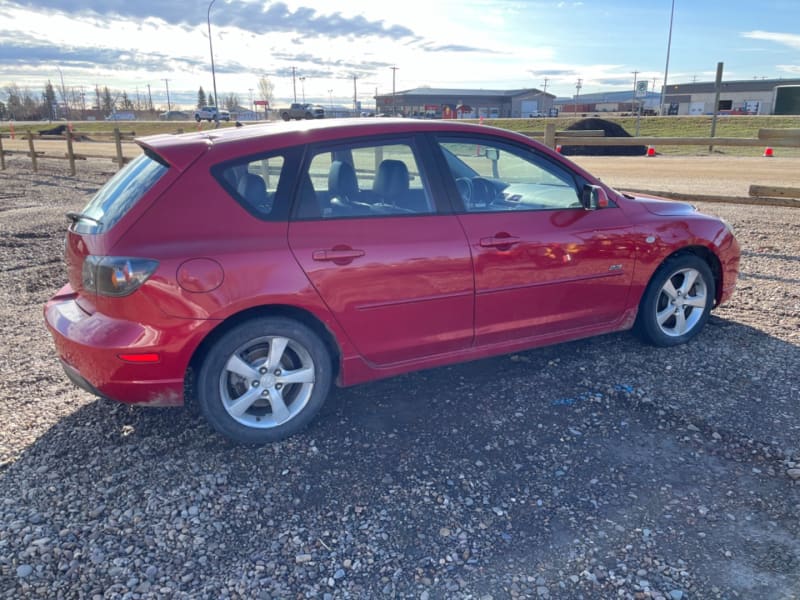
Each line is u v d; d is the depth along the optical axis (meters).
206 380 3.23
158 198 3.12
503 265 3.79
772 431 3.42
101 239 3.13
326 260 3.32
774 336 4.79
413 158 3.66
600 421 3.60
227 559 2.59
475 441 3.42
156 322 3.05
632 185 13.83
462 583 2.45
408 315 3.60
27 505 2.92
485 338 3.91
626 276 4.28
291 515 2.86
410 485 3.05
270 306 3.33
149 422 3.68
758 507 2.84
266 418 3.46
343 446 3.40
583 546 2.63
